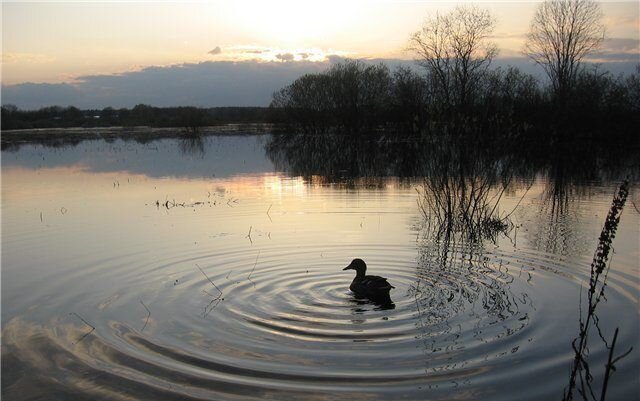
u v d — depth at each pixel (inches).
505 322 350.9
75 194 922.1
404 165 1414.9
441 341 321.7
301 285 433.7
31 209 782.5
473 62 1573.6
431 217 703.7
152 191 951.6
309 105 2812.5
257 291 418.3
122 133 3262.8
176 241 580.4
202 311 376.8
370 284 398.0
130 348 318.7
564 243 567.5
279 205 800.9
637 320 352.8
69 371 293.1
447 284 434.6
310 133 2982.3
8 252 544.1
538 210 768.3
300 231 625.0
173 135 3048.7
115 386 275.6
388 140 2203.5
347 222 674.8
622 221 676.1
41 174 1232.2
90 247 559.2
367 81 2620.6
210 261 503.5
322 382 275.0
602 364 291.0
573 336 327.6
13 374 291.9
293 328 344.2
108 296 411.8
